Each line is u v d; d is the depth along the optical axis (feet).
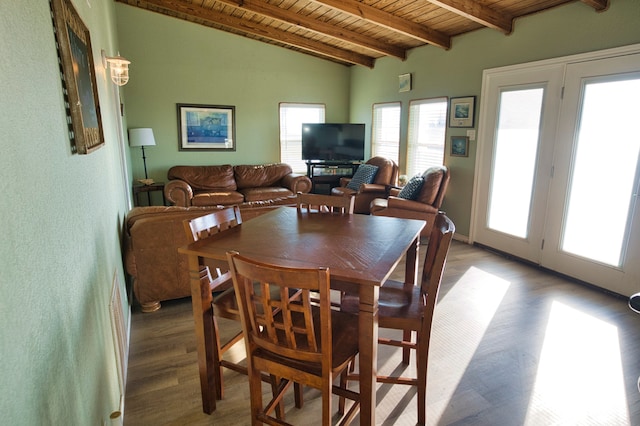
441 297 10.41
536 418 6.08
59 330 3.20
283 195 19.84
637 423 5.97
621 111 10.05
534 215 12.74
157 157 20.21
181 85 19.98
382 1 13.29
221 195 18.81
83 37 5.35
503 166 13.84
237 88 21.18
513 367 7.37
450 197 16.49
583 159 11.09
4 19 2.42
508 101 13.42
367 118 22.31
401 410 6.28
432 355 7.77
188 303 10.09
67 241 3.71
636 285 9.96
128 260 9.12
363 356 4.74
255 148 22.25
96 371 4.57
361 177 18.79
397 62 19.22
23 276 2.48
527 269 12.55
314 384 4.56
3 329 2.11
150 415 6.17
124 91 18.48
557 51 11.58
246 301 4.61
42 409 2.66
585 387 6.80
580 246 11.37
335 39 18.67
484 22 12.51
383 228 6.75
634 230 9.92
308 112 23.21
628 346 8.06
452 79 15.88
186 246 5.67
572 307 9.82
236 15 17.56
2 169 2.24
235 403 6.45
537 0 11.53
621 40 9.91
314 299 7.79
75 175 4.29
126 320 8.33
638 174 9.78
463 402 6.44
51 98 3.51
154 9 18.66
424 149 18.01
